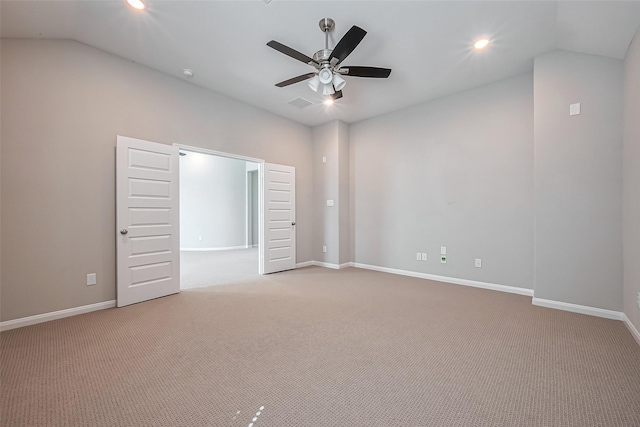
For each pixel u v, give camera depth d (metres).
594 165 2.91
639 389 1.68
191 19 2.66
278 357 2.10
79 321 2.79
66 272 2.92
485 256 4.03
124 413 1.50
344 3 2.44
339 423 1.43
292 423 1.43
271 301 3.45
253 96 4.43
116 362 2.03
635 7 2.17
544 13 2.53
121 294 3.23
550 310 3.09
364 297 3.61
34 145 2.75
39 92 2.79
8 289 2.61
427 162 4.61
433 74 3.71
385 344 2.31
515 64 3.45
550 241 3.16
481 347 2.25
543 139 3.18
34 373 1.88
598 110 2.89
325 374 1.88
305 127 5.78
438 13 2.56
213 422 1.44
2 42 2.62
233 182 8.99
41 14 2.48
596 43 2.73
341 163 5.54
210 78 3.86
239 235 9.09
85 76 3.06
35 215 2.75
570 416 1.47
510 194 3.82
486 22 2.68
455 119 4.31
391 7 2.48
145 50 3.19
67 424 1.42
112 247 3.24
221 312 3.07
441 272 4.47
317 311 3.10
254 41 3.01
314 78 3.03
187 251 8.39
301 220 5.66
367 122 5.43
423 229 4.66
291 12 2.55
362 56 3.27
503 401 1.59
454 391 1.69
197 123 4.05
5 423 1.42
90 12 2.54
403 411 1.52
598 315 2.89
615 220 2.81
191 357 2.10
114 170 3.26
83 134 3.04
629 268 2.58
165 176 3.64
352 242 5.66
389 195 5.10
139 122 3.47
